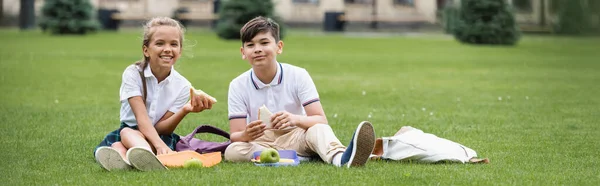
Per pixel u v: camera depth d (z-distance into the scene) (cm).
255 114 588
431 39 2706
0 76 1287
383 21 3584
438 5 3972
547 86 1238
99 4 3428
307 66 1588
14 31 2809
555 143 668
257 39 573
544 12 3688
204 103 566
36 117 827
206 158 542
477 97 1074
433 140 563
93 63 1579
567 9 3275
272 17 2520
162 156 537
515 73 1484
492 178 500
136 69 582
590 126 785
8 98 1006
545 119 841
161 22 580
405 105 976
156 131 576
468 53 2045
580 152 620
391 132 743
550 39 2872
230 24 2477
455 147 566
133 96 574
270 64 577
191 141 605
